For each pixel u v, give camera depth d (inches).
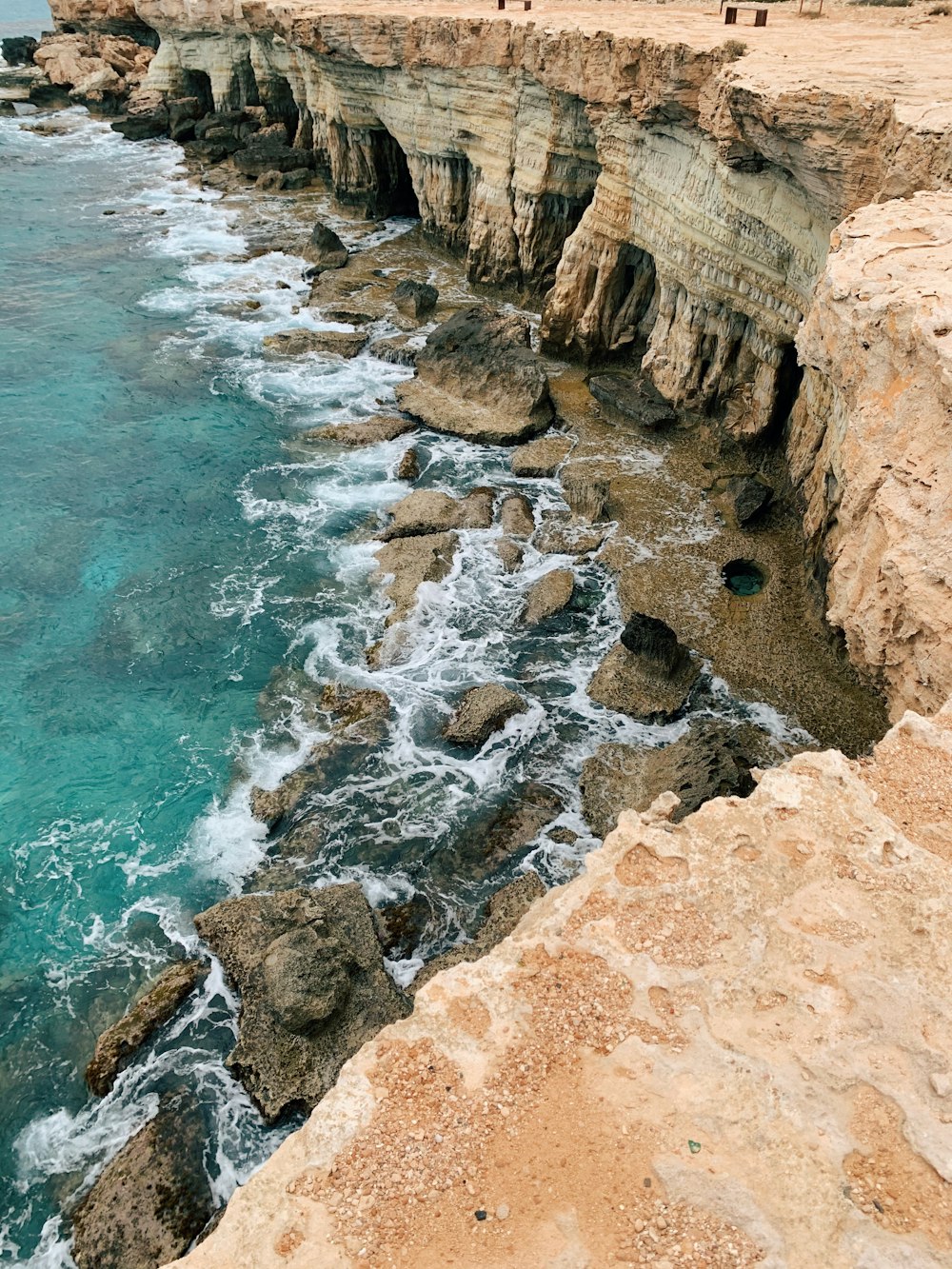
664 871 410.6
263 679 925.8
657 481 1143.6
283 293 1755.7
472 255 1664.6
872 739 799.1
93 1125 592.4
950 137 678.5
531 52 1315.2
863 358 601.9
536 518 1115.3
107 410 1378.0
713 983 370.6
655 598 965.8
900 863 398.6
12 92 3196.4
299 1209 318.0
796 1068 342.6
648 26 1264.8
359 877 733.3
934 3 1337.4
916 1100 330.3
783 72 862.5
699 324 1184.2
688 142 1096.2
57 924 713.0
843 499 649.0
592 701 866.1
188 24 2522.1
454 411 1320.1
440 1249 306.0
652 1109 336.8
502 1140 331.9
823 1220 304.7
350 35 1681.8
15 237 2021.4
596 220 1314.0
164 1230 535.8
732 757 745.0
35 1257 535.2
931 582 518.6
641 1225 308.2
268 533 1125.7
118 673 935.7
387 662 928.3
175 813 794.8
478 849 749.9
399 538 1095.6
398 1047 360.8
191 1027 639.8
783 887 398.0
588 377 1389.0
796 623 914.7
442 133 1673.2
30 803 805.9
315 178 2338.8
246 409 1380.4
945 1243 297.4
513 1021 366.3
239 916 687.1
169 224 2124.8
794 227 932.6
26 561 1082.7
